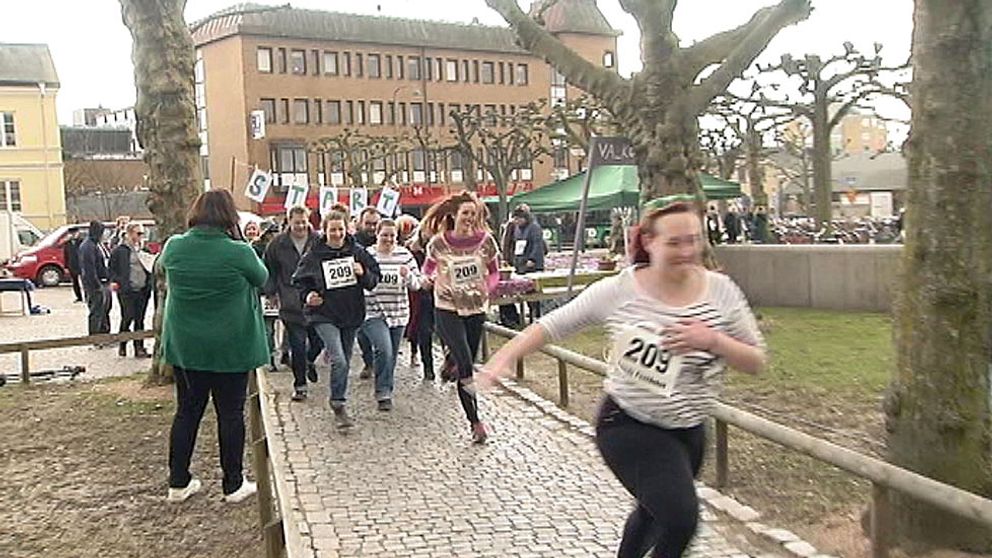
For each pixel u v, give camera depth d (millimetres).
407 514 6715
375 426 9359
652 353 4359
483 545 6094
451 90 82125
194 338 7090
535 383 11328
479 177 72562
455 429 9156
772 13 14188
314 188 72312
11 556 6398
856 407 9453
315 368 12375
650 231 4461
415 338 12984
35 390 12586
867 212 60188
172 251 7133
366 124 77812
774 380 10758
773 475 7336
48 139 57188
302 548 5039
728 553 5883
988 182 5672
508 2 15641
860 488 6977
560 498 6992
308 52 75312
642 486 4320
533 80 86500
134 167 77938
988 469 5711
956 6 5551
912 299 5828
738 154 43625
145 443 9219
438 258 8750
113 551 6434
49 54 58562
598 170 20891
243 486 7410
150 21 11695
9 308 26906
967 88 5598
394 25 79938
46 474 8312
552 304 17656
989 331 5773
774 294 18312
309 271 9320
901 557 5664
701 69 14461
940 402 5715
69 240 28625
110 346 17359
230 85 73625
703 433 4535
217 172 75250
